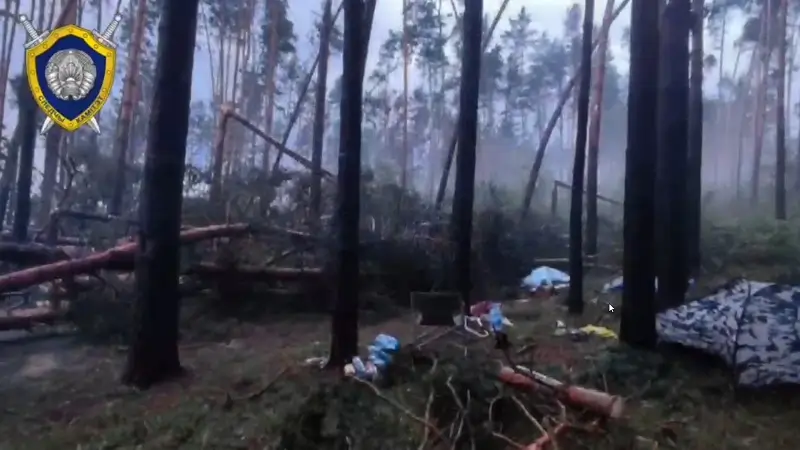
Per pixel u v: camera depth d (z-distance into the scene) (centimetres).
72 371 820
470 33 982
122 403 664
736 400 615
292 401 574
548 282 1435
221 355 877
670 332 737
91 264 1002
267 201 1436
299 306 1211
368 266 1245
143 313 744
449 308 876
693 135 1266
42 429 606
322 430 508
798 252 1433
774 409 589
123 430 571
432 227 1426
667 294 960
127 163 2020
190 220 1303
